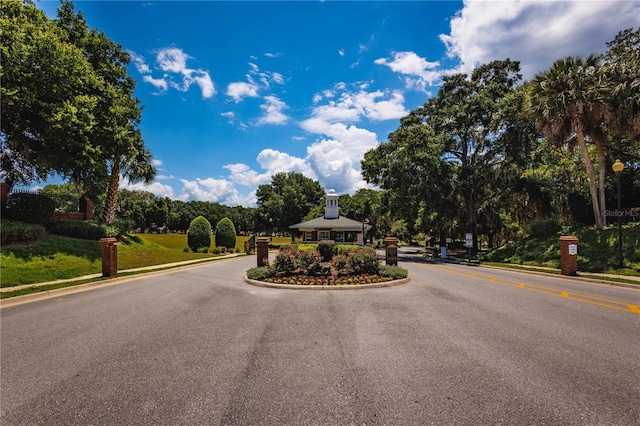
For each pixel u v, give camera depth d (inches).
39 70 623.8
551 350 198.5
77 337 231.8
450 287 439.5
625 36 900.6
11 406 140.1
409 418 127.9
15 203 706.2
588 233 735.1
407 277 498.3
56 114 626.8
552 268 682.8
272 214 2235.5
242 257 1192.2
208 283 489.1
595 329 241.4
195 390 152.6
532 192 1119.6
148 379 164.4
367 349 202.2
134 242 975.0
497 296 372.8
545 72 765.3
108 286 473.7
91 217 976.9
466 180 1128.8
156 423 126.5
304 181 2529.5
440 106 1264.8
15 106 612.7
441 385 154.8
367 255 519.5
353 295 380.5
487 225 1526.8
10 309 325.4
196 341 220.5
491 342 213.3
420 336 226.5
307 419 128.0
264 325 257.3
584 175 1152.8
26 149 745.6
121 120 826.2
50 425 125.9
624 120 686.5
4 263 538.3
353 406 137.2
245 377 165.6
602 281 485.1
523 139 992.2
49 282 469.1
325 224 1408.7
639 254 597.9
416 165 1143.6
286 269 512.7
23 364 184.7
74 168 778.2
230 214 4072.3
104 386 157.5
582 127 722.2
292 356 192.4
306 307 318.3
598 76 711.1
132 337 230.5
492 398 142.4
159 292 414.0
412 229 2176.4
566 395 144.6
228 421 127.3
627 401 139.4
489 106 1075.3
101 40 866.1
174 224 3567.9
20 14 660.7
